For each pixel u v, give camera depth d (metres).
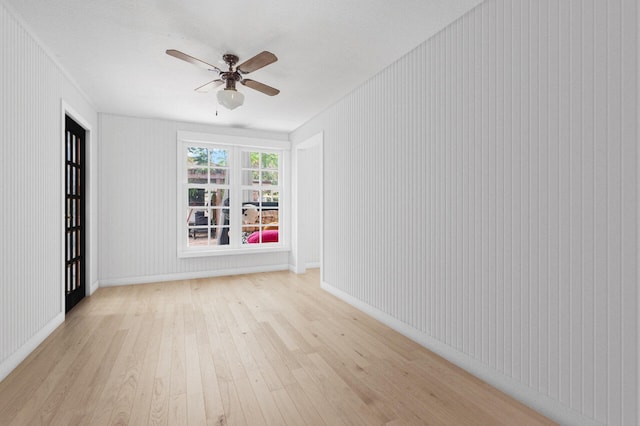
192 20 2.40
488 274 2.18
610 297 1.59
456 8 2.26
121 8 2.26
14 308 2.38
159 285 4.77
